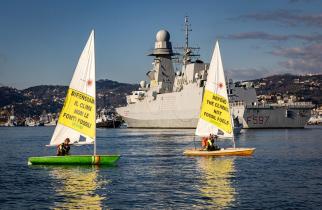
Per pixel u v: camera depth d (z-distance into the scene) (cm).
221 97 6109
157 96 17375
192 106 15325
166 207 3056
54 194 3519
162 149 7844
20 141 11575
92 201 3253
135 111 19125
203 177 4344
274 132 13788
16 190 3697
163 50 18900
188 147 8250
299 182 4009
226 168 5000
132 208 3033
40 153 7419
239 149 6291
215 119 6166
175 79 17525
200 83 15038
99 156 5141
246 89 15938
